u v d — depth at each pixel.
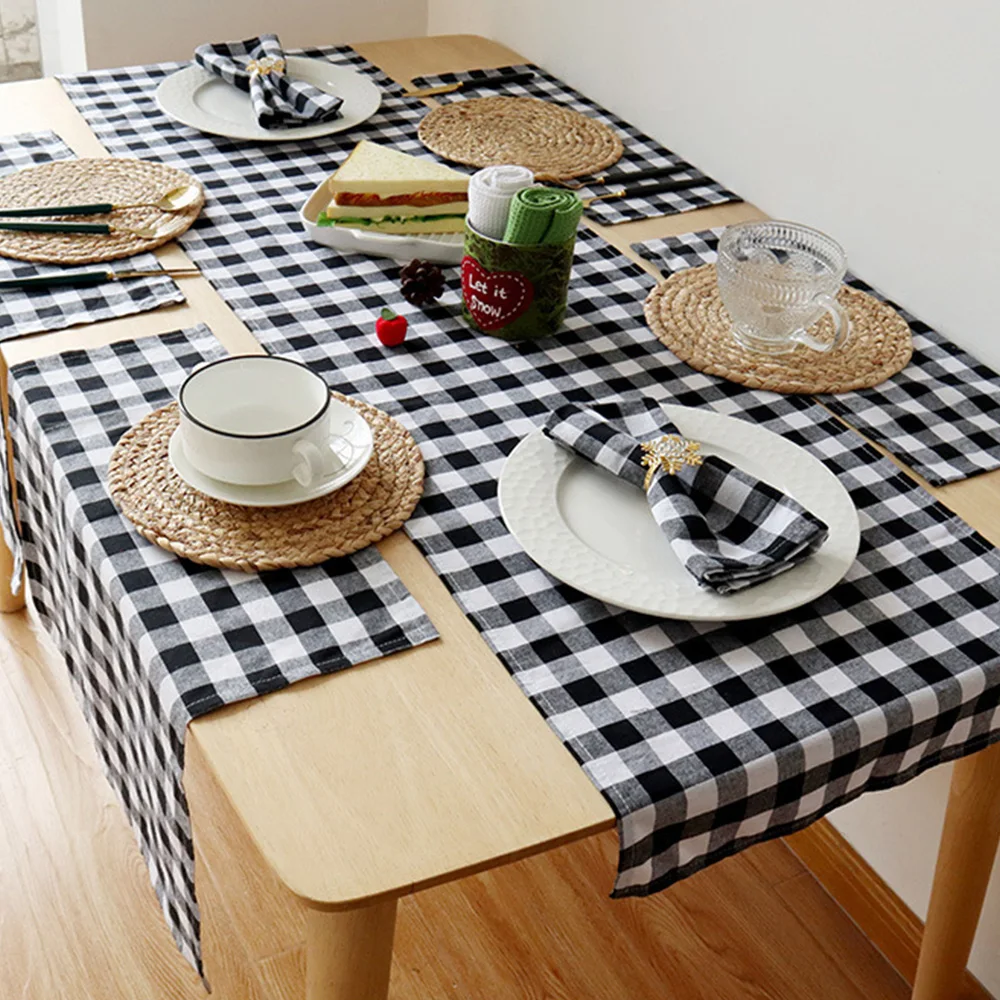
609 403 1.16
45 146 1.60
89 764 1.81
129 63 2.22
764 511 1.04
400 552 1.03
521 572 1.02
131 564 0.99
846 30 1.44
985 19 1.28
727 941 1.69
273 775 0.85
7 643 1.97
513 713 0.90
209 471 1.03
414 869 0.80
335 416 1.13
